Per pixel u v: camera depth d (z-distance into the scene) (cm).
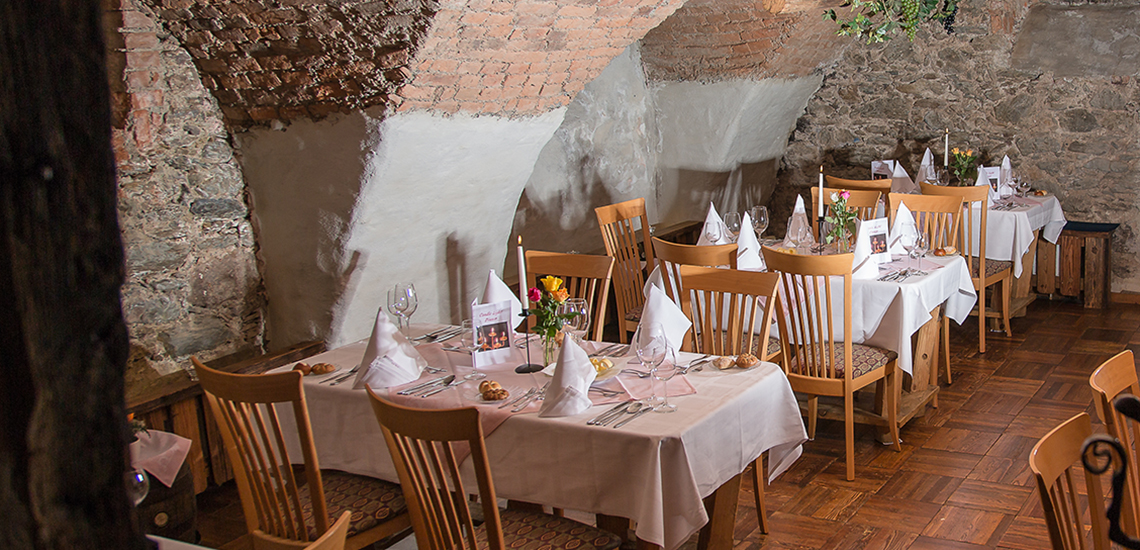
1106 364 190
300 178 385
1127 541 90
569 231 609
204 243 393
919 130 705
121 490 42
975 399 451
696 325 402
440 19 307
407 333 323
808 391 364
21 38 38
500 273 489
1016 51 655
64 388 40
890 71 706
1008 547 300
